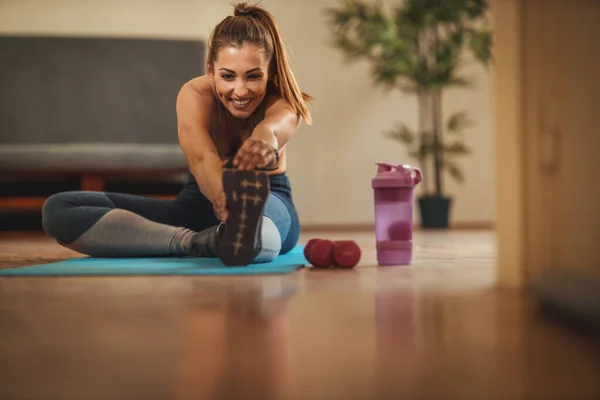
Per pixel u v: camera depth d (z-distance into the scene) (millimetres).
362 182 5504
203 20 5371
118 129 5043
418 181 1871
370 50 4926
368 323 1003
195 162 1774
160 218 2092
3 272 1655
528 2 1248
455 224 5273
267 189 1615
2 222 4664
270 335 926
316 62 5441
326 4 5426
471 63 5578
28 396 670
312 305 1166
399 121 5500
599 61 1089
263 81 1855
